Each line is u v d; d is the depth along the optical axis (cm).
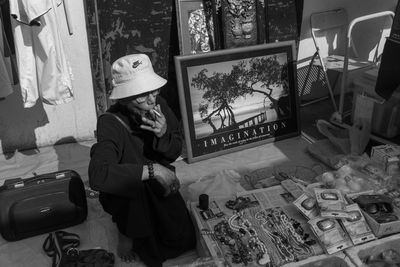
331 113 449
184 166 360
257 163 360
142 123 229
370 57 495
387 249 236
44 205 268
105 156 217
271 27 394
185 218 250
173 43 386
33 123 382
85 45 367
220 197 287
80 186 277
